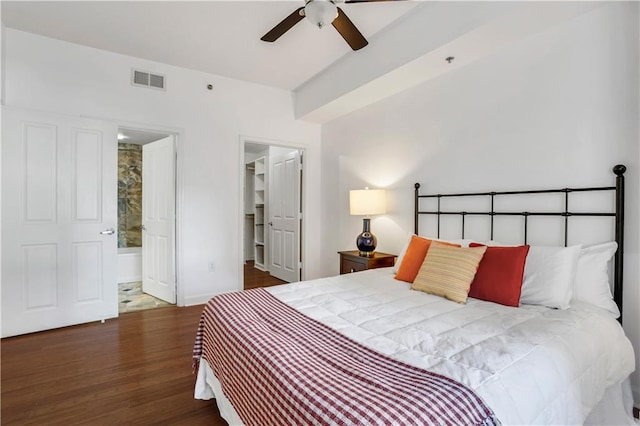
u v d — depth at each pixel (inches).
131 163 201.3
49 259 111.5
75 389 75.9
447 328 57.5
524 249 73.2
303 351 48.0
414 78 113.9
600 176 74.9
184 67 138.6
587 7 74.6
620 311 71.1
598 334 57.9
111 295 123.4
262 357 46.9
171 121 136.6
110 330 112.2
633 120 70.0
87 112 119.8
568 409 45.6
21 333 107.0
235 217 152.8
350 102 140.9
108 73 123.7
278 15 100.3
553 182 83.2
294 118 170.4
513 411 38.5
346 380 39.3
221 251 149.3
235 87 152.1
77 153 116.0
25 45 109.6
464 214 105.0
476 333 54.7
